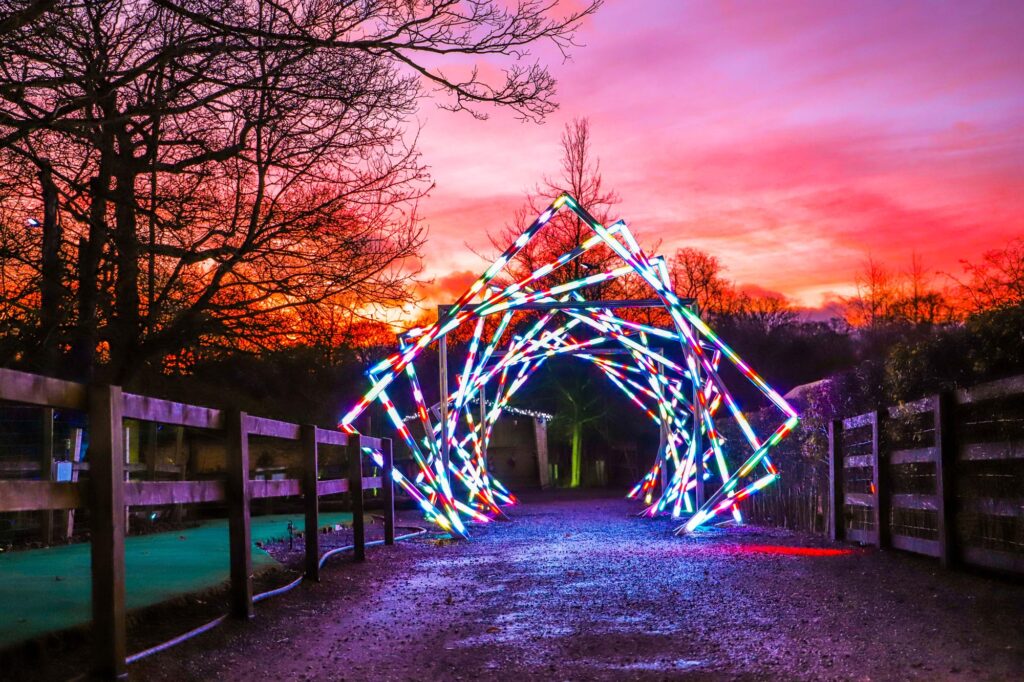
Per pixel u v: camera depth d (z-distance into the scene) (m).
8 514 10.66
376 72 10.42
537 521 17.17
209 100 9.16
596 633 5.99
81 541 11.38
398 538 13.79
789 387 42.50
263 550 10.06
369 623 6.60
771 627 5.82
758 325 44.06
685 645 5.47
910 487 9.14
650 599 7.26
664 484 19.97
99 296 10.48
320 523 15.81
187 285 11.27
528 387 37.16
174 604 6.05
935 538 8.52
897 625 5.56
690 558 10.02
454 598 7.72
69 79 8.37
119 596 4.41
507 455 34.44
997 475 7.11
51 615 5.28
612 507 21.03
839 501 11.34
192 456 23.08
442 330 14.44
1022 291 17.78
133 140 10.95
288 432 7.77
